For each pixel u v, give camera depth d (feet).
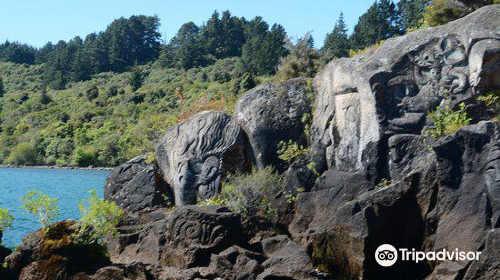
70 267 35.19
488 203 31.63
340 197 40.57
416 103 39.88
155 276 36.22
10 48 436.35
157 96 225.97
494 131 32.53
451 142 33.45
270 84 50.52
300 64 62.08
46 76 339.36
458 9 47.85
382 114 40.32
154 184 51.26
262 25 380.17
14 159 197.47
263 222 42.83
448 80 39.24
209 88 208.95
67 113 224.33
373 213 34.96
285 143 47.60
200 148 49.70
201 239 38.14
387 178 39.42
